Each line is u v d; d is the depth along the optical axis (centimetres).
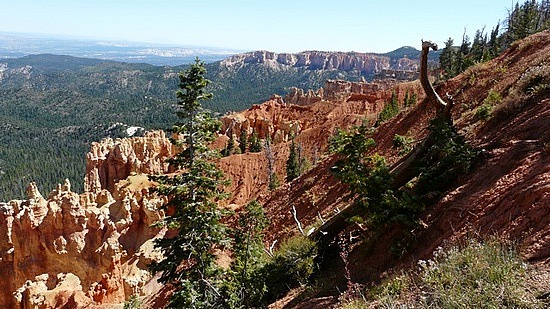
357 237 1266
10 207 3469
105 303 2809
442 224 919
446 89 2922
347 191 2358
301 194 3030
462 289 556
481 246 641
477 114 1480
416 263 848
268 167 5991
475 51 7188
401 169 1282
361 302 759
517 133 1097
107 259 3256
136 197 3897
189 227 1358
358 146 1184
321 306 902
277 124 9244
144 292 3097
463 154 1098
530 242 638
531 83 1352
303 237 1492
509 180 861
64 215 3447
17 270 3412
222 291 1318
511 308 502
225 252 2095
